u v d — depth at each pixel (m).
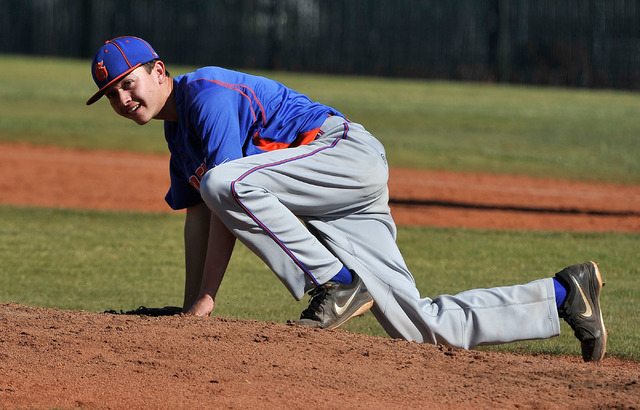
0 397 10.04
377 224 13.93
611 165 50.09
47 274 22.05
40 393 10.23
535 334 13.32
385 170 13.68
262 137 13.47
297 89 80.19
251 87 13.42
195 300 14.95
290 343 12.27
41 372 10.90
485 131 61.88
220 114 12.84
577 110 73.44
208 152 12.79
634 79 92.62
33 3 106.25
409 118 66.81
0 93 74.62
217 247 13.28
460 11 96.88
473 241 28.02
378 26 99.12
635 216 35.12
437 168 48.34
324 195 13.16
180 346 11.92
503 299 13.45
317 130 13.66
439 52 98.38
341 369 11.38
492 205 37.38
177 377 10.86
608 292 20.47
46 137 55.59
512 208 36.66
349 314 13.26
